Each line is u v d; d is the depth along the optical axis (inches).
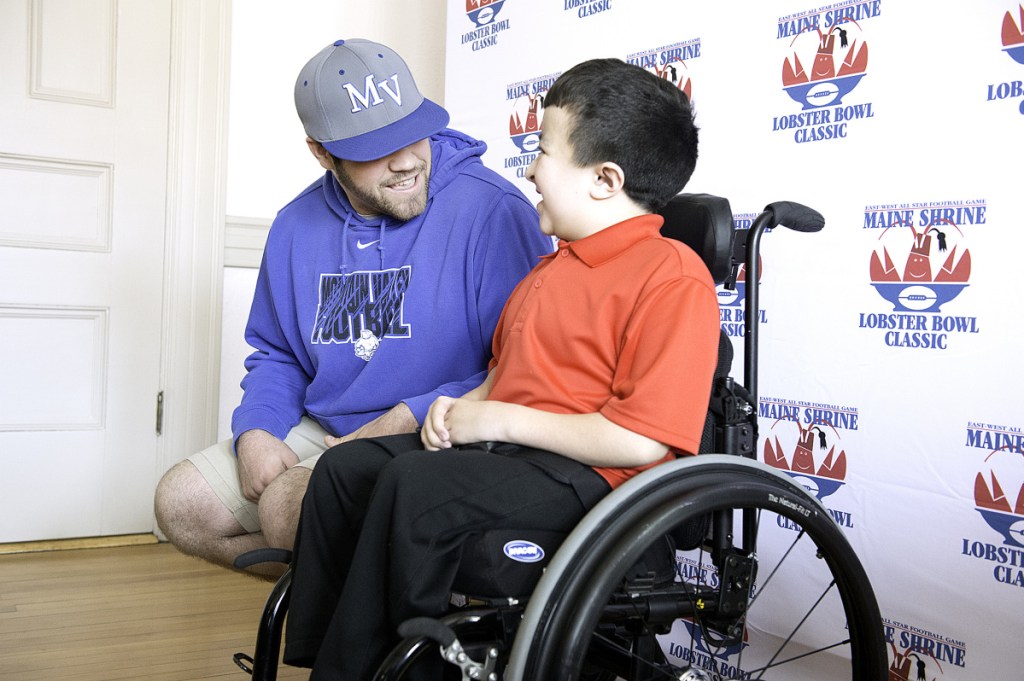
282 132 113.1
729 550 42.0
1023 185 51.2
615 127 42.1
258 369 61.8
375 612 35.9
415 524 35.7
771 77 63.9
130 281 105.7
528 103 84.4
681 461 39.0
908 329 56.4
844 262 59.7
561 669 33.2
